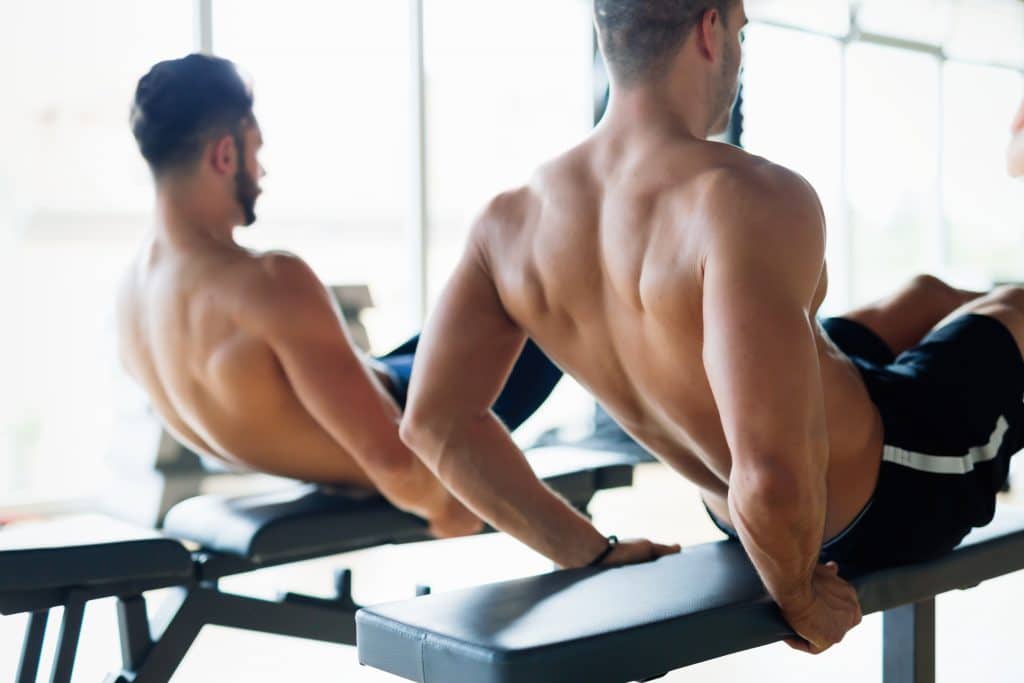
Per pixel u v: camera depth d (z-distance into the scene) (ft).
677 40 4.20
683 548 5.07
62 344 40.78
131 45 48.78
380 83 40.29
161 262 6.89
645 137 4.18
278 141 43.24
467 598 4.11
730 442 3.60
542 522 4.78
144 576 5.88
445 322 4.79
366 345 11.38
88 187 50.49
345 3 37.47
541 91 34.24
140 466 9.65
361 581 11.84
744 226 3.66
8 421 35.17
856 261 29.50
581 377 4.64
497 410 7.50
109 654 9.36
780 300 3.58
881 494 4.55
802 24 24.49
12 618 10.72
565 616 3.79
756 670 8.84
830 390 4.35
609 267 4.17
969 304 5.31
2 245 49.85
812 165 25.46
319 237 56.49
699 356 3.98
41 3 50.62
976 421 4.76
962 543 5.07
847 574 4.58
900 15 25.57
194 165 6.71
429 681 3.64
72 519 6.43
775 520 3.58
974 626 9.92
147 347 7.04
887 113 27.04
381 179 54.49
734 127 20.43
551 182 4.48
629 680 3.61
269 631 6.53
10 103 50.31
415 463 6.62
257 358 6.54
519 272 4.55
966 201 30.12
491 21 26.99
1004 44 28.50
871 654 9.24
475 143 41.29
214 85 6.68
